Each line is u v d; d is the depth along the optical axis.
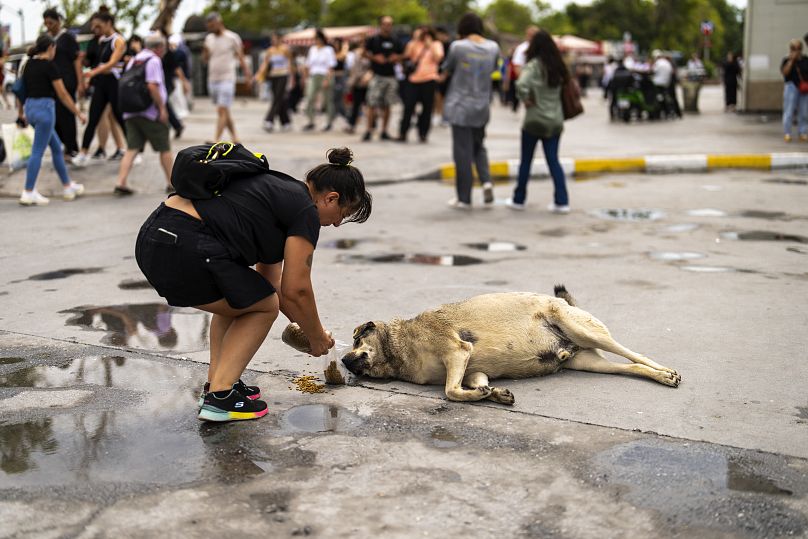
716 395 4.13
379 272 6.79
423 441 3.64
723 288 6.20
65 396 4.19
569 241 8.08
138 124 10.27
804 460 3.41
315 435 3.71
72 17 18.91
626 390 4.20
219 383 3.81
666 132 18.73
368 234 8.46
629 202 10.38
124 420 3.89
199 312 5.71
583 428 3.75
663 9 86.88
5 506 3.09
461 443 3.61
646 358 4.38
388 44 15.80
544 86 9.20
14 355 4.84
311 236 3.65
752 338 5.02
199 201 3.61
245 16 53.94
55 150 10.03
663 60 22.02
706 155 13.76
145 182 11.14
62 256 7.41
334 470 3.37
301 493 3.18
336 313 5.61
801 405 3.99
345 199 3.80
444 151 14.52
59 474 3.35
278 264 4.10
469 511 3.03
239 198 3.60
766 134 17.55
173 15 15.10
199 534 2.89
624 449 3.53
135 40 12.06
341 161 3.81
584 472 3.32
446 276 6.64
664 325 5.30
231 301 3.63
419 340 4.27
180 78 17.84
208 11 52.53
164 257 3.58
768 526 2.91
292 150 14.15
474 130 9.80
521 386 4.29
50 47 9.58
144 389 4.29
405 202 10.41
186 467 3.40
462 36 9.59
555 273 6.73
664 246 7.80
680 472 3.31
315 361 4.71
